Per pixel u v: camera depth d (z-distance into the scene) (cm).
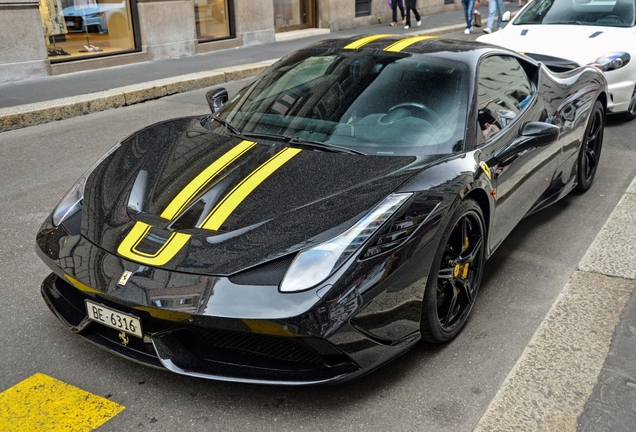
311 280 226
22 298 330
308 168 283
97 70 1010
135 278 236
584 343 289
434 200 262
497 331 305
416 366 276
